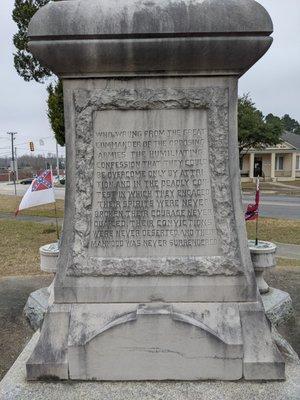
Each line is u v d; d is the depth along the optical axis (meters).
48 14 2.58
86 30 2.57
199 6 2.57
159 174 2.90
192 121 2.85
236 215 2.91
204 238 2.94
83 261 2.91
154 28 2.56
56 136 12.56
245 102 30.73
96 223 2.94
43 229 11.41
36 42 2.62
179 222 2.93
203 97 2.79
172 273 2.88
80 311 2.87
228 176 2.88
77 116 2.82
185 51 2.63
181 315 2.80
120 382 2.78
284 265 6.73
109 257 2.94
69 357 2.76
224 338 2.75
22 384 2.74
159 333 2.77
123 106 2.81
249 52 2.65
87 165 2.86
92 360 2.77
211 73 2.76
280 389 2.65
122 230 2.94
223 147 2.85
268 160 42.47
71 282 2.90
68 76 2.77
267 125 30.25
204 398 2.58
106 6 2.59
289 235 10.14
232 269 2.88
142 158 2.89
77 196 2.89
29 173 62.66
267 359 2.74
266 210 16.27
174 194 2.92
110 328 2.76
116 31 2.56
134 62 2.68
